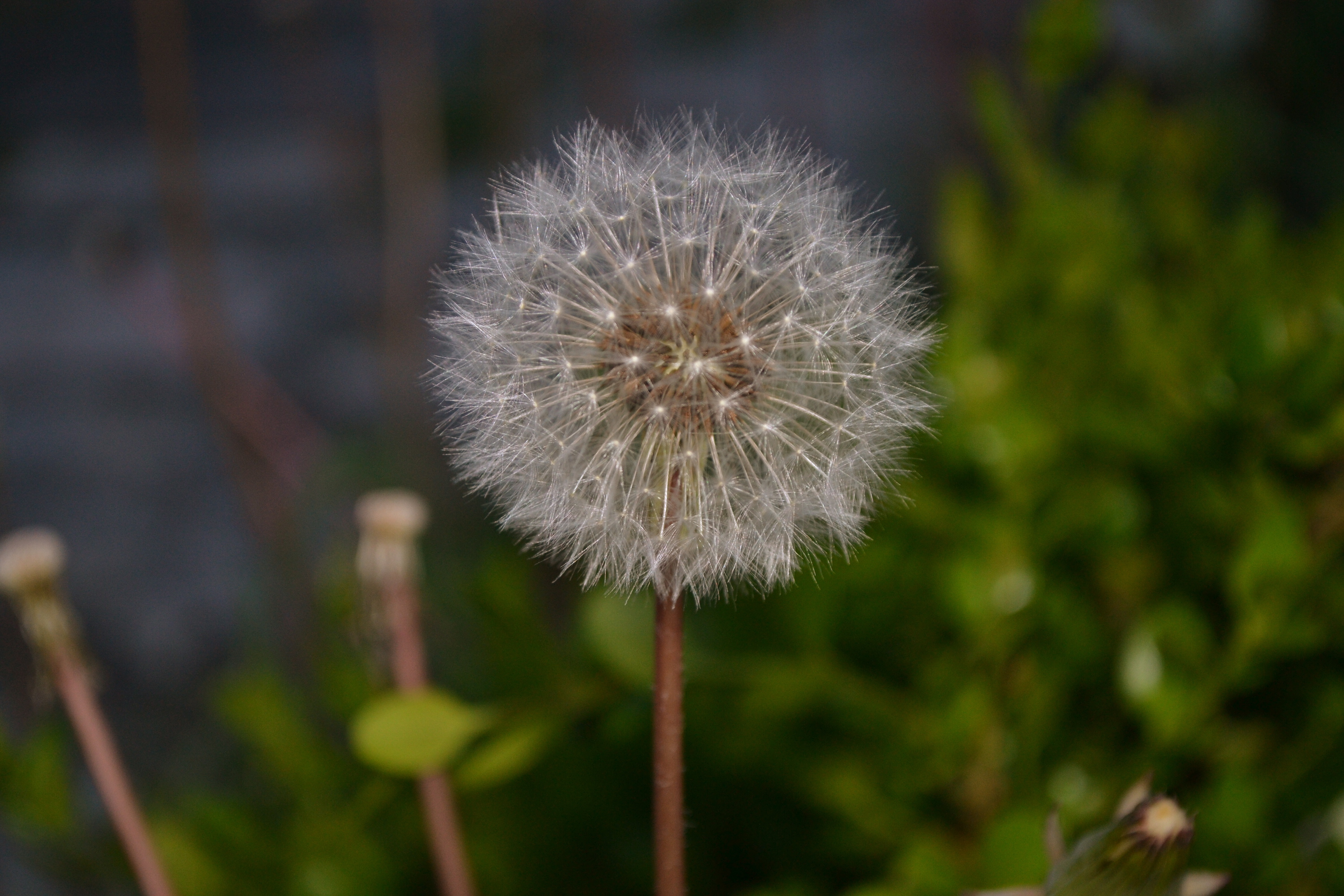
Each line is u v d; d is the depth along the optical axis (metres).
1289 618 0.36
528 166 0.35
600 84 0.57
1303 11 0.60
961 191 0.40
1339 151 0.61
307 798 0.40
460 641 0.47
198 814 0.40
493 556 0.40
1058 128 0.45
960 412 0.38
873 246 0.35
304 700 0.45
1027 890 0.34
